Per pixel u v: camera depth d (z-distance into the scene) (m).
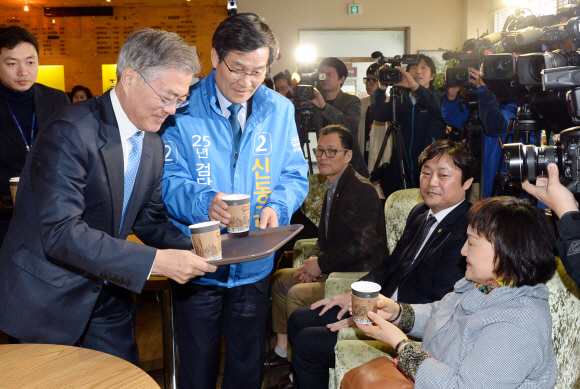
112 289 1.57
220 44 1.55
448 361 1.22
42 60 7.19
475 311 1.22
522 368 1.11
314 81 4.03
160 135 1.72
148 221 1.62
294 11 7.60
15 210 1.39
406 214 2.53
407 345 1.27
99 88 7.25
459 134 3.59
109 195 1.40
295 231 1.56
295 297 2.43
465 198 1.82
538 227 1.17
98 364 1.18
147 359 2.77
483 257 1.21
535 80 1.94
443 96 3.82
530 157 1.42
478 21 7.45
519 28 2.54
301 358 1.94
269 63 1.64
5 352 1.24
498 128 2.84
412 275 1.83
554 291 1.41
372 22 7.67
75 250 1.25
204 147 1.71
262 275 1.83
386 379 1.28
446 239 1.75
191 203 1.65
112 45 7.18
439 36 7.70
